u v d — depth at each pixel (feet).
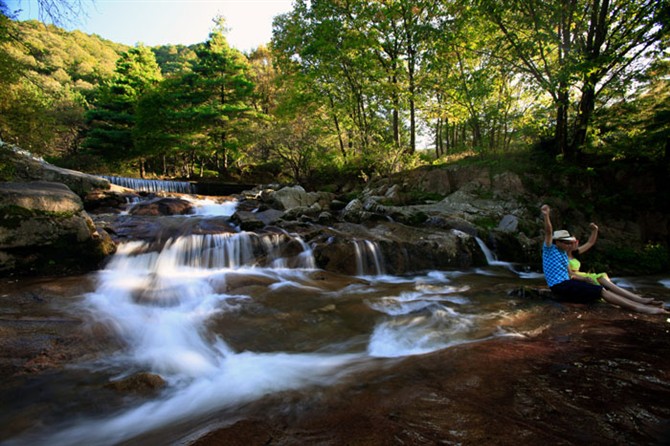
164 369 11.18
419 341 13.03
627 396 7.86
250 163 94.53
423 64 56.59
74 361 11.28
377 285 23.40
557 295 18.34
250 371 10.95
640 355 10.40
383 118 69.41
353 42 57.82
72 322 14.02
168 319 15.30
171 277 21.79
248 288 20.24
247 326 14.96
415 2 54.85
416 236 32.68
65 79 145.48
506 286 22.02
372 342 13.34
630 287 25.62
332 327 15.11
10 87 32.76
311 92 69.97
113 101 101.71
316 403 8.38
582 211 39.01
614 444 6.08
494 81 49.88
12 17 24.86
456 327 14.25
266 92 110.22
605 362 9.86
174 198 44.47
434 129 88.74
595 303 17.13
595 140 45.16
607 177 40.93
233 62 94.07
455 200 42.50
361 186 60.85
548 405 7.51
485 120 52.03
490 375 9.18
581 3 42.47
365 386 9.16
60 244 22.03
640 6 38.17
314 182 73.67
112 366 11.24
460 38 50.60
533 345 11.50
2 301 15.92
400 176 51.01
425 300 19.02
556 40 38.55
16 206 20.80
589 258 33.55
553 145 46.21
